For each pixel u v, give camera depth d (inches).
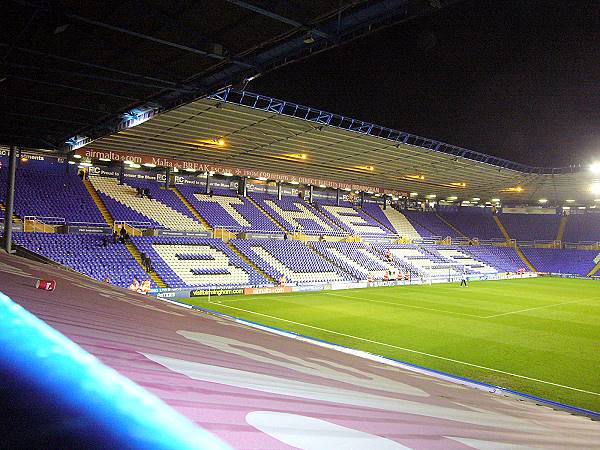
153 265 1093.1
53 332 116.1
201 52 413.1
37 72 493.0
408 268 1748.3
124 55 444.1
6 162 1172.5
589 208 2497.5
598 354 601.9
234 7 358.3
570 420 303.6
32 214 1067.9
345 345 625.0
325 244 1651.1
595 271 2135.8
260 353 213.3
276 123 965.8
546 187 1911.9
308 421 95.0
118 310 242.5
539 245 2452.0
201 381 104.7
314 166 1461.6
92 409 68.4
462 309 994.7
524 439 159.8
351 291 1296.8
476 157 1406.3
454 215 2591.0
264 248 1433.3
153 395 81.7
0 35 394.0
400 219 2257.6
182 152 1223.5
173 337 181.5
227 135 1045.8
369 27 371.2
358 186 1910.7
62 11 343.3
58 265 713.6
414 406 166.7
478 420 178.7
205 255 1243.8
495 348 627.8
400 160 1376.7
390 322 806.5
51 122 693.9
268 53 433.7
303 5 349.7
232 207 1599.4
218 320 412.2
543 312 978.1
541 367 535.5
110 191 1326.3
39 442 51.9
